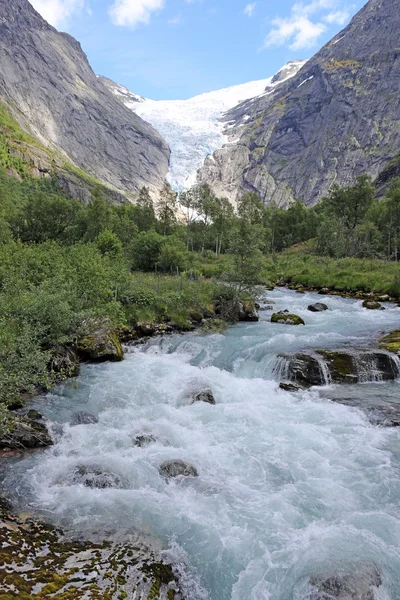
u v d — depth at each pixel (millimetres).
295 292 43844
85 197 194875
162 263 51750
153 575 6469
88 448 10930
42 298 16953
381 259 71375
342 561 6941
